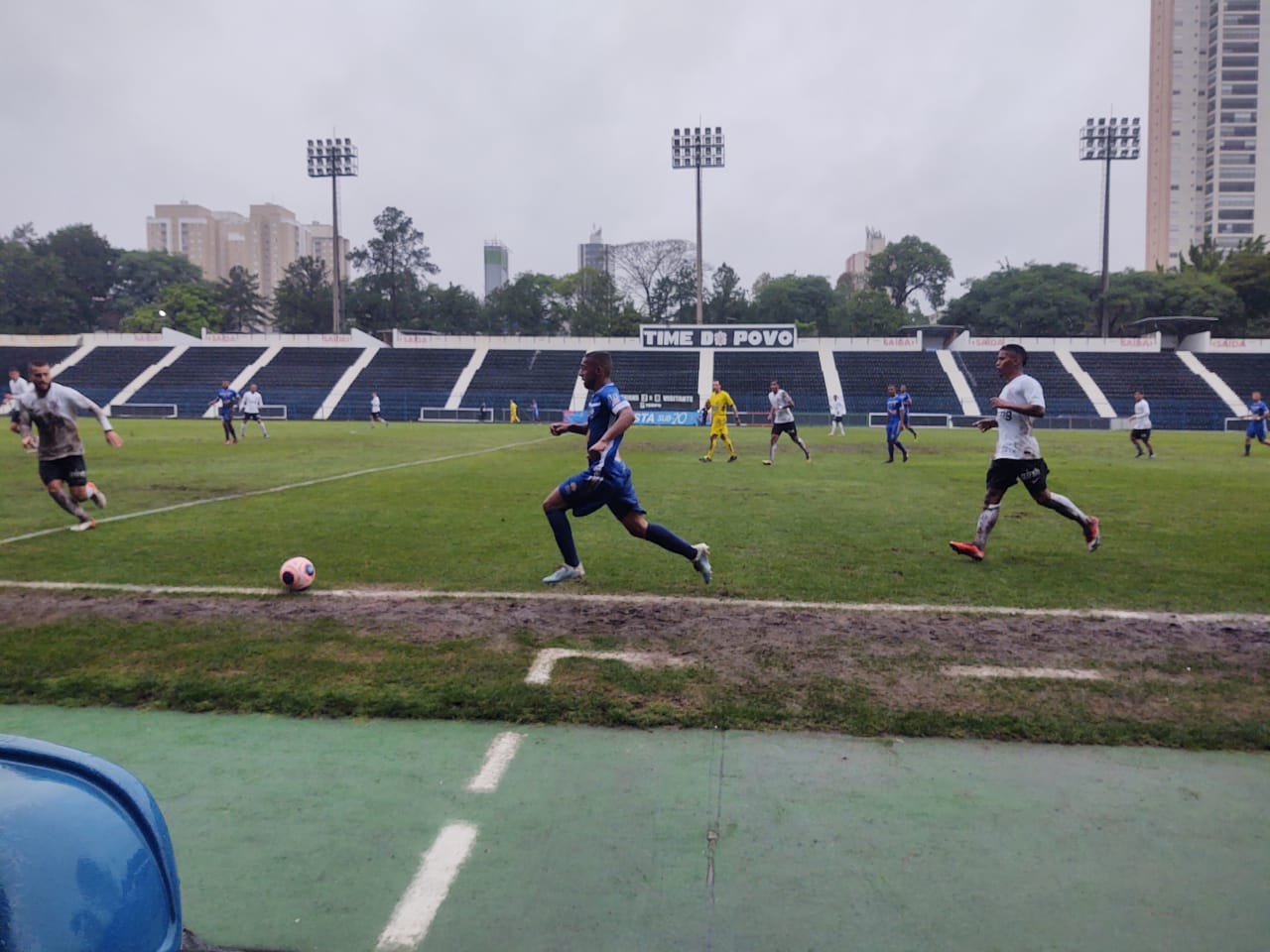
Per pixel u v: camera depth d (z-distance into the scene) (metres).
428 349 54.91
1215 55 112.69
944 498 12.43
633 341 54.50
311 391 49.09
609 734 3.87
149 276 85.56
